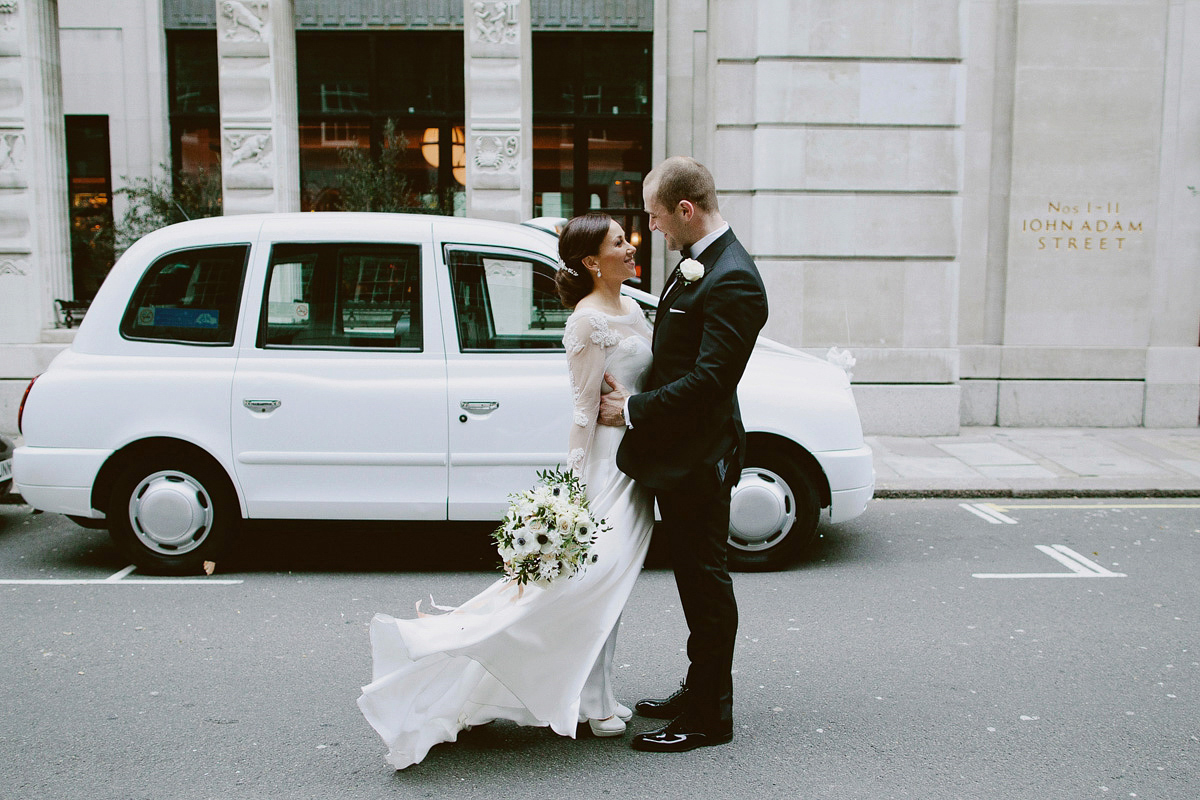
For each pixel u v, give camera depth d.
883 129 9.17
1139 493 7.39
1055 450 8.77
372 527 5.42
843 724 3.54
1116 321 9.95
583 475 3.18
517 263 5.19
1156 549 5.94
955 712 3.64
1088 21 9.61
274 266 5.19
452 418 5.10
